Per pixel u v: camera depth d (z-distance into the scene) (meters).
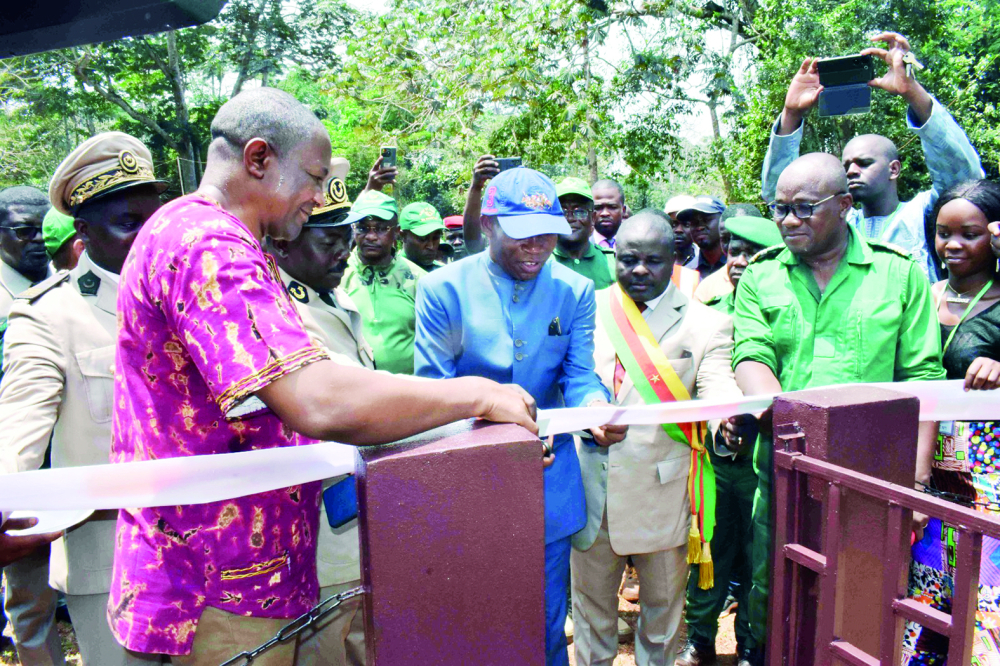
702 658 3.91
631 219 3.17
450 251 7.98
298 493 1.96
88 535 2.53
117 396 1.85
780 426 2.08
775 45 15.99
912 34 16.03
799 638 2.11
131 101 21.55
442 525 1.55
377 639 1.55
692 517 3.10
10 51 1.70
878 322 2.86
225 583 1.85
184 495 1.75
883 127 15.37
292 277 2.92
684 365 3.13
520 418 1.68
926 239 3.85
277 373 1.45
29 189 4.46
